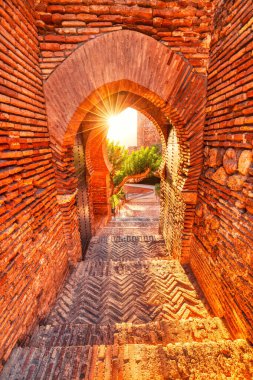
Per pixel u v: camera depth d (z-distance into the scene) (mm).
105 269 4258
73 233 4242
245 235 2252
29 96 2727
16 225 2215
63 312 3131
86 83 3186
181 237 4250
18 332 2201
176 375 1872
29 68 2748
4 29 2184
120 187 15156
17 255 2221
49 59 3107
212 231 3143
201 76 3234
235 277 2455
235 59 2465
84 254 5574
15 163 2299
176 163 4699
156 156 17297
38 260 2760
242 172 2350
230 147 2641
